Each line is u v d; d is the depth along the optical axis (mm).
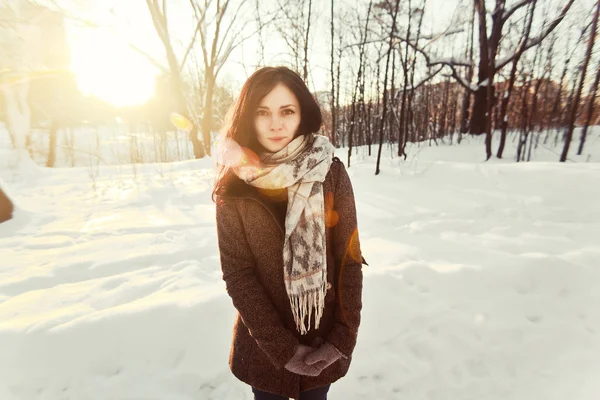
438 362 1910
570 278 2309
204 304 2006
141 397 1687
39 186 7188
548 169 4781
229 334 1928
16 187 7074
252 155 976
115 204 5254
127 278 2537
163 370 1782
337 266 1053
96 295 2285
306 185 953
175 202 5227
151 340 1843
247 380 1098
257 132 960
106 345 1794
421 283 2289
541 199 3945
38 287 2529
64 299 2229
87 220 4359
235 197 955
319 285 953
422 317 2076
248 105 929
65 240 3531
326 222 1015
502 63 10969
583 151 8906
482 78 12117
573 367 1842
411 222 3727
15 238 3639
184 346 1857
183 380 1761
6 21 4320
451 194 4605
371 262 2605
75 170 9719
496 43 10672
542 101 11414
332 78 7773
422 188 5035
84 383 1697
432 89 15883
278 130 936
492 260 2506
